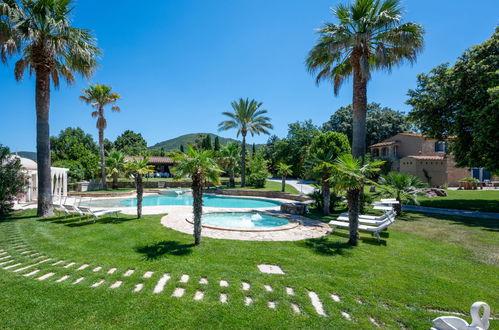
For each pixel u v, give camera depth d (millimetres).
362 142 12039
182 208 13922
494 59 12867
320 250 6457
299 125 47781
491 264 5582
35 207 13438
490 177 30844
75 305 3625
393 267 5305
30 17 9359
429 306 3797
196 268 5047
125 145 62719
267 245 6816
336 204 13609
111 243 6793
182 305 3664
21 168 12039
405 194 11672
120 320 3295
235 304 3723
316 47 12406
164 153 62781
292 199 20281
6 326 3141
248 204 19141
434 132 16344
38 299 3762
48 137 10797
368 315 3557
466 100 13602
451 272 5102
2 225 8875
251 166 29766
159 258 5605
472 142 14086
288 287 4379
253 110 26891
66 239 7133
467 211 13102
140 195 10656
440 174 27891
